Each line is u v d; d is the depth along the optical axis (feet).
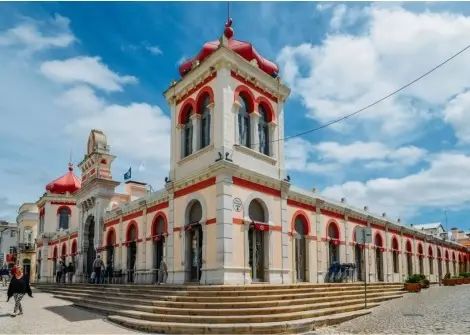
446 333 34.83
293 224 74.02
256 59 69.56
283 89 72.59
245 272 57.47
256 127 65.77
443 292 80.74
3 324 45.01
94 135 109.70
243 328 38.40
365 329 39.47
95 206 104.78
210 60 63.62
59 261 124.88
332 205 86.33
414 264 127.03
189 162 65.98
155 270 77.46
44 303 68.49
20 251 174.19
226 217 56.44
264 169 65.67
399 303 61.98
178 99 71.72
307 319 42.42
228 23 72.08
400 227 118.83
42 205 153.07
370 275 98.78
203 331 38.65
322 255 81.00
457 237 229.45
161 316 42.52
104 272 87.10
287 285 54.49
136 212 87.61
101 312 53.98
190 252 63.62
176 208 66.85
